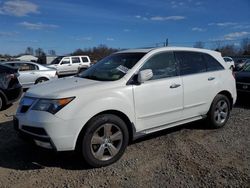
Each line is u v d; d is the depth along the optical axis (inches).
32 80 535.5
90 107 159.6
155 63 195.0
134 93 177.8
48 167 166.9
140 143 203.6
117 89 171.9
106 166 167.2
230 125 247.4
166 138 213.8
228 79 239.8
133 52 203.2
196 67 219.5
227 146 197.6
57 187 144.6
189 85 208.2
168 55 204.4
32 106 163.3
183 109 206.4
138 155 182.5
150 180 150.5
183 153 185.6
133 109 177.6
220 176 153.9
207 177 153.0
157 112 190.4
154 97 187.0
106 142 166.4
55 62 923.4
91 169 163.8
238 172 158.4
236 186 143.8
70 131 154.8
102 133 165.9
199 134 222.8
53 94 159.5
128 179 151.8
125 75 179.8
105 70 196.1
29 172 160.9
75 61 941.8
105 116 164.7
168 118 198.1
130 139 184.1
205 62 227.8
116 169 163.3
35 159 178.1
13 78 340.5
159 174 156.9
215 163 170.2
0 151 191.2
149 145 199.8
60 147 154.6
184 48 217.3
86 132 158.1
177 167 165.3
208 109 226.4
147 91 183.5
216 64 236.2
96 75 194.2
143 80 177.0
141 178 152.9
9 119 279.9
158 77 193.2
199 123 250.5
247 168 163.5
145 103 182.9
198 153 185.5
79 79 190.4
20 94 354.6
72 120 154.8
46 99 159.5
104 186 145.0
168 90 194.7
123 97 172.6
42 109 157.9
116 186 144.9
